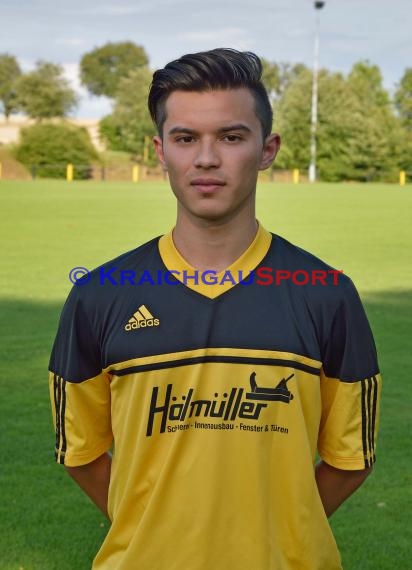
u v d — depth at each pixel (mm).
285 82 65875
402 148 55281
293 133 56000
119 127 62656
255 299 2221
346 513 4637
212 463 2156
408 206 28516
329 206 28234
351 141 54938
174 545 2160
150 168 56094
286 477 2193
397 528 4465
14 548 4207
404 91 66000
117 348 2234
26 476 5059
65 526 4445
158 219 22797
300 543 2193
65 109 67188
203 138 2174
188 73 2164
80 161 52156
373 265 14602
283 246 2318
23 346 8406
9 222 21562
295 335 2201
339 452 2330
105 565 2254
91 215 23719
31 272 13555
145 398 2205
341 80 58969
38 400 6566
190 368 2191
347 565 4090
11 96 80500
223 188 2178
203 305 2215
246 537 2152
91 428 2387
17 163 51062
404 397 6691
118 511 2248
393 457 5410
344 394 2281
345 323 2248
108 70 106062
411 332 9102
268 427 2178
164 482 2174
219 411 2174
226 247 2244
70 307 2330
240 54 2223
